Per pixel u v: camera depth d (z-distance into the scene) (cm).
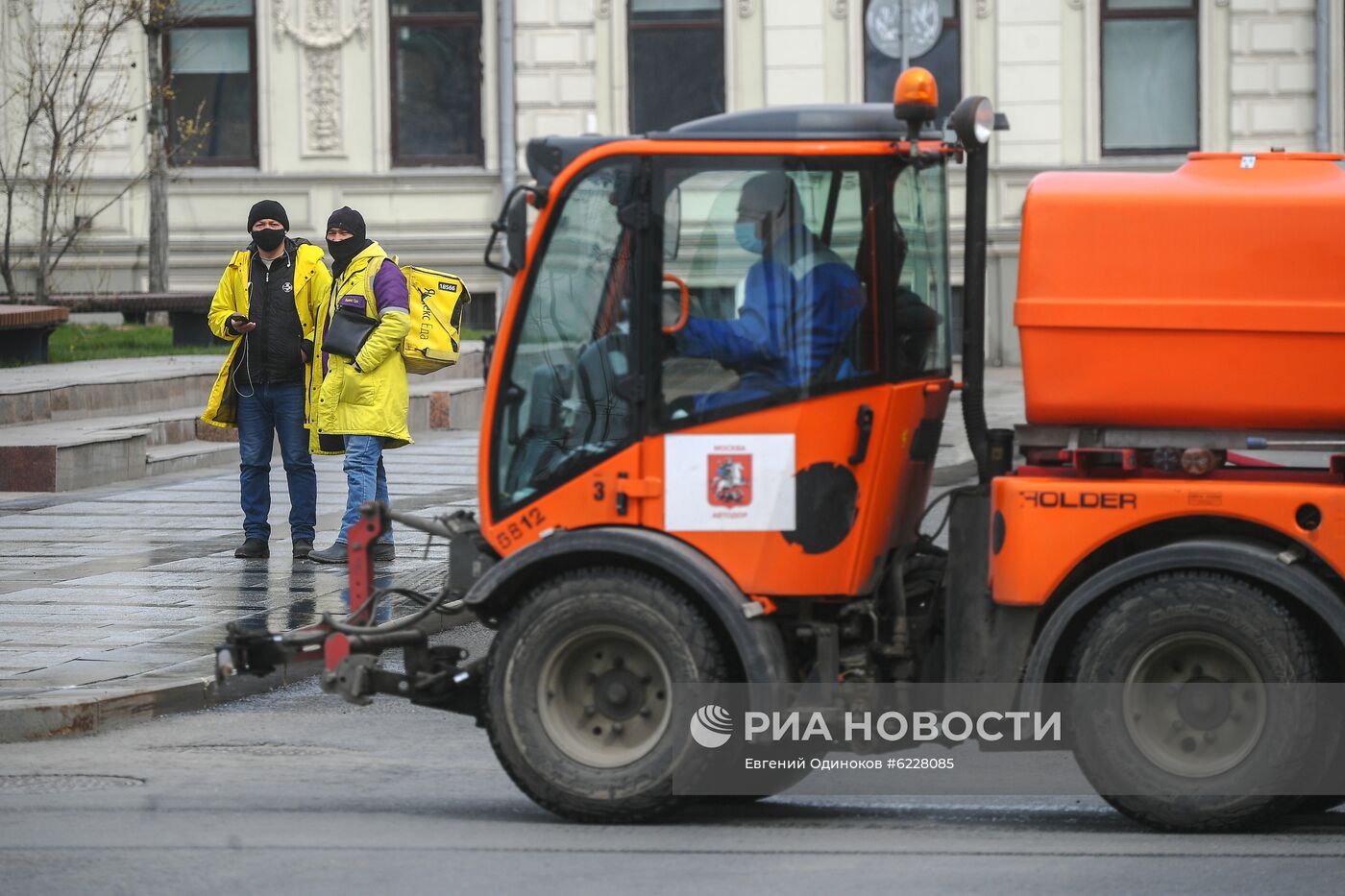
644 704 2052
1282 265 1964
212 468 5291
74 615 3150
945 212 2216
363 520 2222
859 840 1992
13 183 7419
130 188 8394
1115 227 1995
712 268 2069
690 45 8906
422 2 8950
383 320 3478
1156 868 1848
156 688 2633
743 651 2009
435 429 6247
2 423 5084
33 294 7412
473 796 2216
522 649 2050
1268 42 8719
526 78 8888
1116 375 1995
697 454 2067
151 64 7762
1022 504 1992
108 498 4588
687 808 2148
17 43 8562
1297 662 1933
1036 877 1820
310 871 1861
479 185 8931
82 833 2014
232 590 3375
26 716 2492
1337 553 1931
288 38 8900
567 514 2094
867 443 2056
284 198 8938
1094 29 8762
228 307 3688
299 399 3688
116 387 5559
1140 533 2009
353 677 2167
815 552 2056
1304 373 1962
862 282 2056
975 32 8788
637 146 2069
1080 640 1992
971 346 2123
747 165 2061
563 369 2097
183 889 1794
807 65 8819
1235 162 2006
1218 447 1991
